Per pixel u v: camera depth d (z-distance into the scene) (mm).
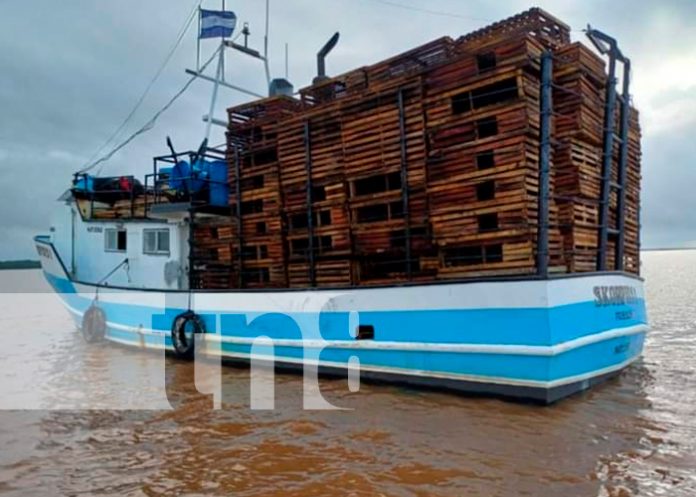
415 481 5895
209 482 6035
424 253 10328
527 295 8234
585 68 9688
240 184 13711
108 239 16906
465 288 8852
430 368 9281
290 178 12531
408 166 10398
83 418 8688
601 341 9109
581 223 9750
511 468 6145
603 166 10344
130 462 6691
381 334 9867
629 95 11578
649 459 6336
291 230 12531
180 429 7996
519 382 8352
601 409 8227
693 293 40781
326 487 5816
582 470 6051
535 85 9195
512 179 8938
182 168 15219
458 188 9641
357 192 11383
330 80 12078
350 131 11367
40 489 5934
